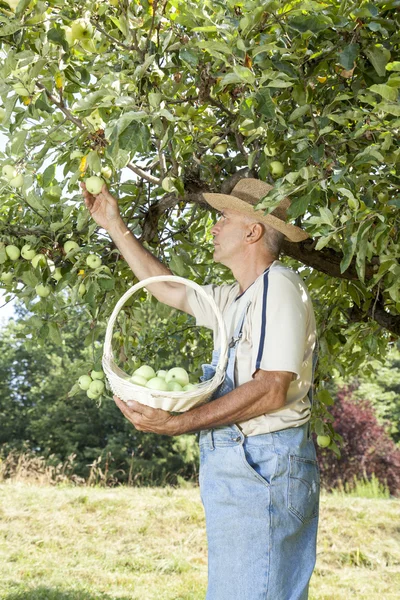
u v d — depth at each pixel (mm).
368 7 2279
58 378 21578
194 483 16656
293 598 2168
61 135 2576
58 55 2332
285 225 2447
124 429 21141
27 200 2732
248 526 2174
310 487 2260
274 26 2432
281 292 2252
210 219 4410
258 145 2912
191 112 2846
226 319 2414
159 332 4566
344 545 8703
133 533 8906
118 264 3213
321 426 3693
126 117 2121
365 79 2613
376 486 13398
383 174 2430
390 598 6875
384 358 4438
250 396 2113
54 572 7344
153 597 6719
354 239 2248
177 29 2736
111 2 2406
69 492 10336
